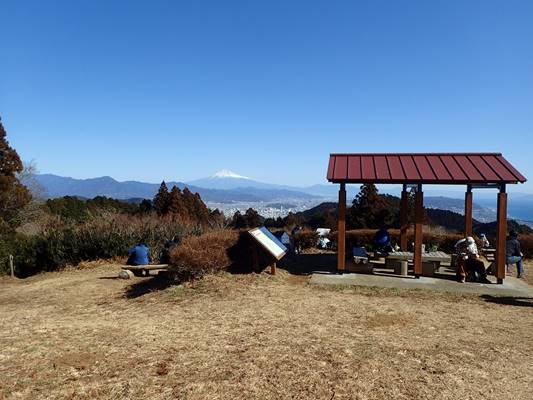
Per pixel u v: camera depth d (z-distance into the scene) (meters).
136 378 5.00
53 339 6.71
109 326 7.41
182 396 4.51
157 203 33.44
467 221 12.42
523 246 15.70
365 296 9.05
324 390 4.62
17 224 29.67
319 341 6.17
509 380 4.90
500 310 8.06
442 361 5.42
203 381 4.87
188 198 34.88
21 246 17.77
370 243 17.81
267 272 10.95
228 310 8.00
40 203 33.28
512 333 6.65
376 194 26.66
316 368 5.18
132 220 21.61
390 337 6.38
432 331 6.71
